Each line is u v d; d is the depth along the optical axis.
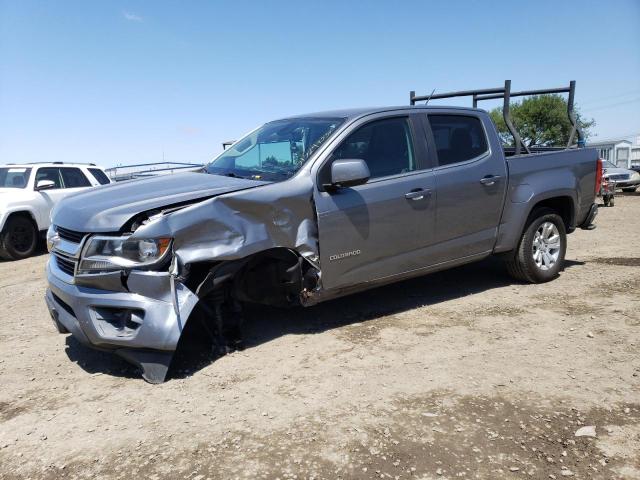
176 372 4.07
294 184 4.36
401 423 3.24
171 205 3.92
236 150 5.50
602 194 16.50
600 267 6.95
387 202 4.77
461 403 3.45
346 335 4.71
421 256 5.11
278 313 5.38
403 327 4.87
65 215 4.18
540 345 4.35
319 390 3.70
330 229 4.47
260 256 4.32
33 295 6.88
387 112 5.04
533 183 5.85
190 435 3.20
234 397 3.65
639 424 3.14
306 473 2.80
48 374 4.19
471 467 2.79
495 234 5.66
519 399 3.48
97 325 3.84
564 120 45.09
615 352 4.15
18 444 3.20
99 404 3.64
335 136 4.66
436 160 5.21
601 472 2.72
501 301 5.55
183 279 3.87
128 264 3.72
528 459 2.85
